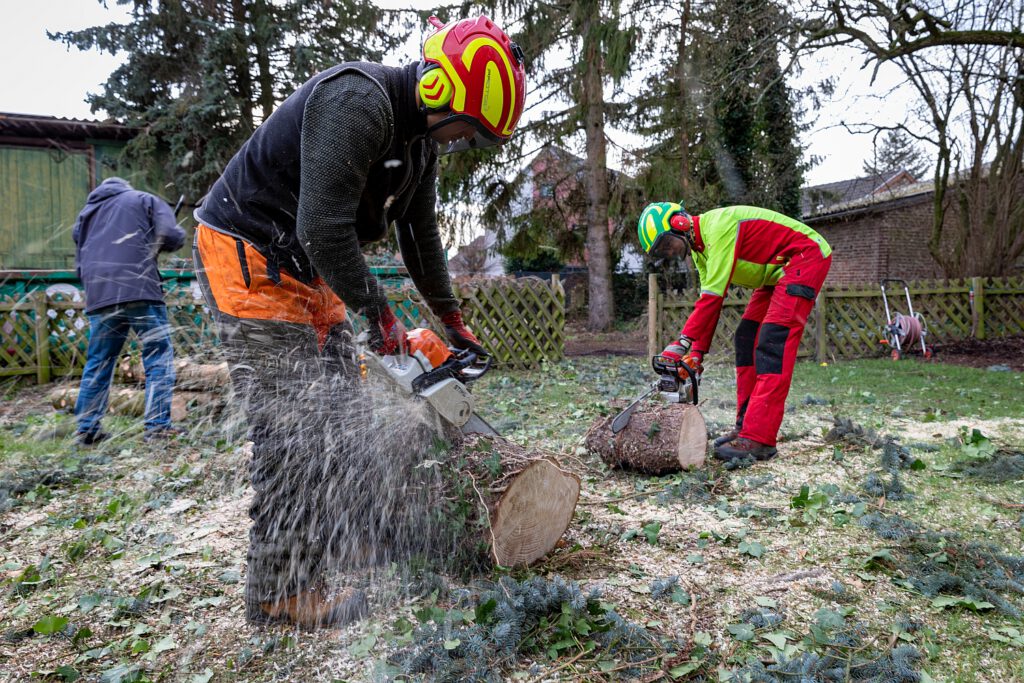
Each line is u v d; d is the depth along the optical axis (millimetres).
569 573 2170
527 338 7699
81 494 3090
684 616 1893
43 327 6344
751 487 3043
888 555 2199
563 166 14656
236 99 12656
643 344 11758
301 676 1612
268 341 1721
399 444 1970
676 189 13547
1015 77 9906
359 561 1991
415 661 1598
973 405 5105
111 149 11250
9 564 2305
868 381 6492
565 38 13109
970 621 1839
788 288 3342
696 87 13219
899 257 18875
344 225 1605
